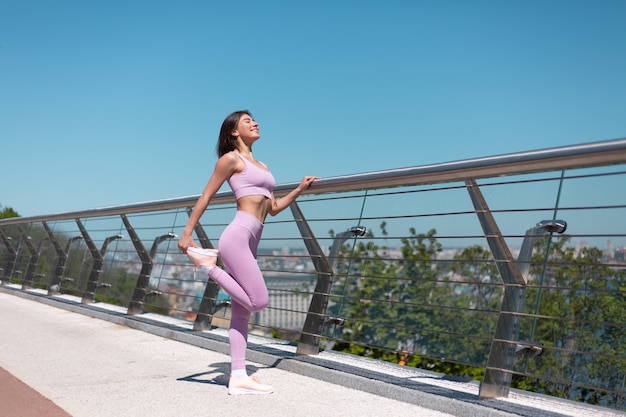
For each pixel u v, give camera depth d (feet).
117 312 22.04
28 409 9.25
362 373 11.48
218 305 17.44
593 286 9.04
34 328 19.07
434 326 11.39
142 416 8.97
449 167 10.19
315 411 9.40
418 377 11.41
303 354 13.75
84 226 26.25
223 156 10.96
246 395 10.40
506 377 9.87
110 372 12.30
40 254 31.60
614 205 8.87
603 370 8.83
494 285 10.50
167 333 17.28
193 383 11.31
